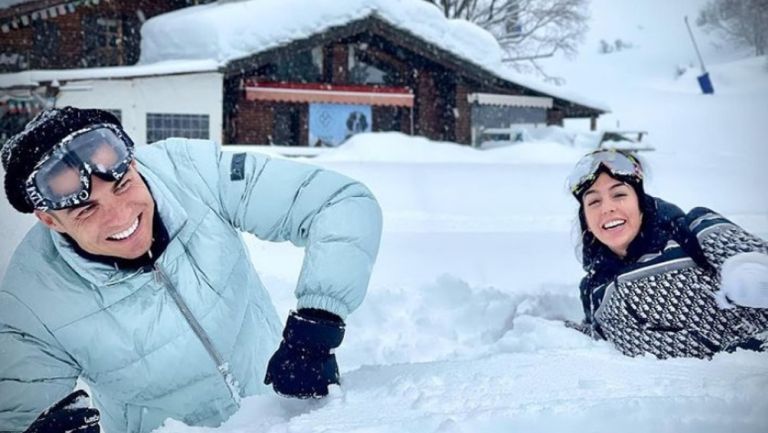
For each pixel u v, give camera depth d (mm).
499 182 13148
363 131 23047
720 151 30688
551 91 25109
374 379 2127
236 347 2385
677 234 3297
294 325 1999
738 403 1568
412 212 10094
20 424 2055
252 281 2557
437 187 12500
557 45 38281
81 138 1916
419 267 6492
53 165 1893
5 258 5500
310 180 2311
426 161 17453
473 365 2166
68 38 23250
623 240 3266
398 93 22969
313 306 2014
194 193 2311
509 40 37312
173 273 2223
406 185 12617
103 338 2162
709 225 3201
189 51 21844
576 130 25625
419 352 4125
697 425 1504
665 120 49594
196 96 20938
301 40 21625
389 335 4449
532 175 14133
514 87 24578
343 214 2182
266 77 22375
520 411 1562
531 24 37344
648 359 2182
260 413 2004
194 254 2266
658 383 1817
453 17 36375
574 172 3393
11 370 2066
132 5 24453
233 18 21328
